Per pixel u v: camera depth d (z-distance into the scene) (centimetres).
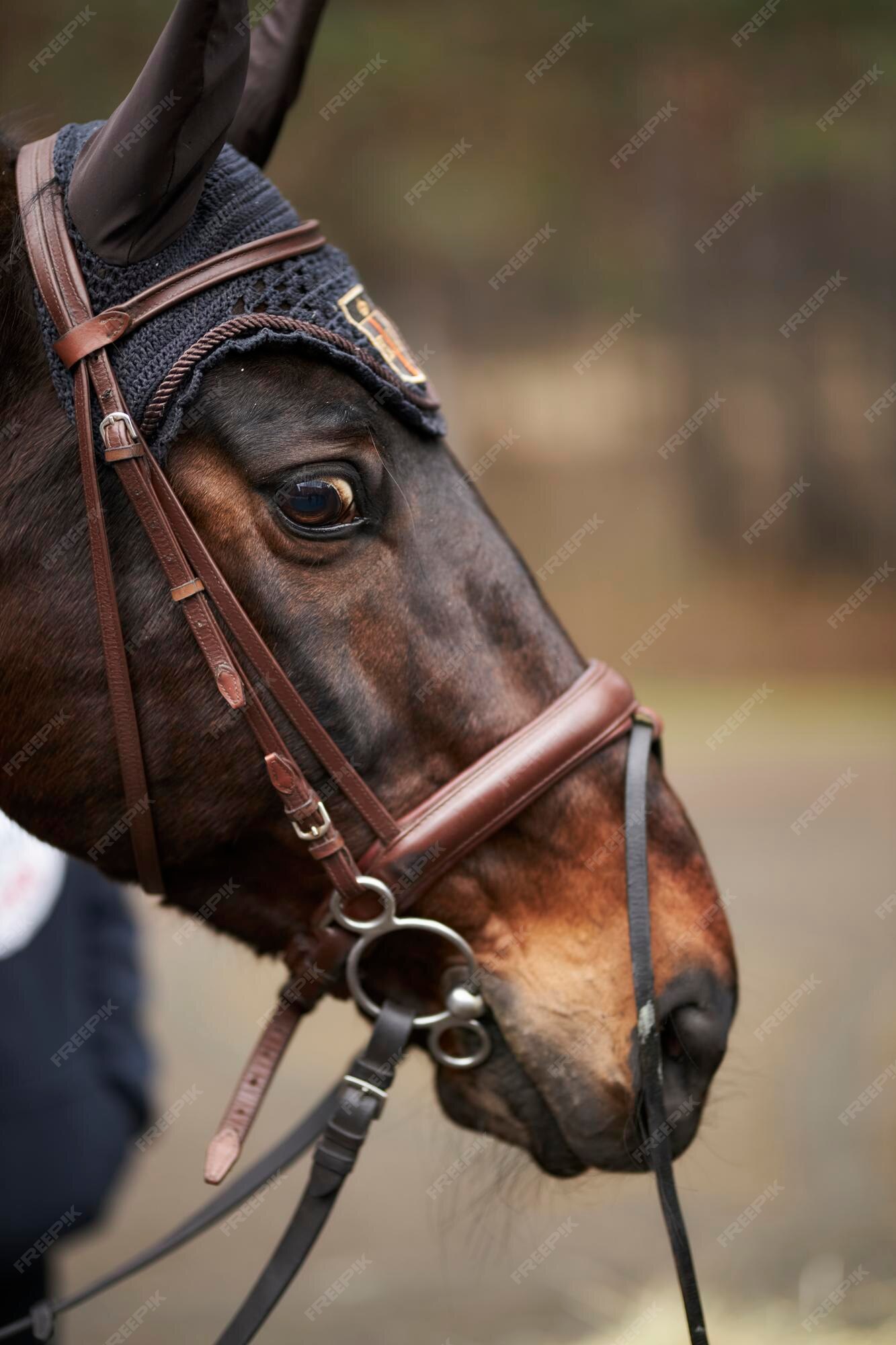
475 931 269
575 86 2019
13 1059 365
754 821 1340
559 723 267
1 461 245
